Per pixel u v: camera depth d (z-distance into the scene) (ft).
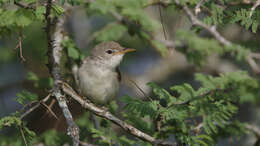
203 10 33.40
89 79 35.53
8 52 51.11
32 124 29.43
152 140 27.86
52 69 30.76
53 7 26.71
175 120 29.43
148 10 43.21
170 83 59.52
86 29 55.06
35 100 28.78
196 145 28.22
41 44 40.91
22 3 28.32
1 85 52.75
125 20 40.27
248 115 47.60
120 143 30.94
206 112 28.45
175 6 36.11
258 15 28.19
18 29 28.84
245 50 35.91
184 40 41.11
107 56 36.63
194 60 41.22
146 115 27.55
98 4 33.96
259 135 33.99
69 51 34.12
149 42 40.22
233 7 33.22
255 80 30.27
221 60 55.52
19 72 56.29
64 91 29.99
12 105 53.31
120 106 38.96
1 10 27.89
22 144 28.17
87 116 36.29
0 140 35.94
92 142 34.63
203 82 29.55
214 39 38.09
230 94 29.63
